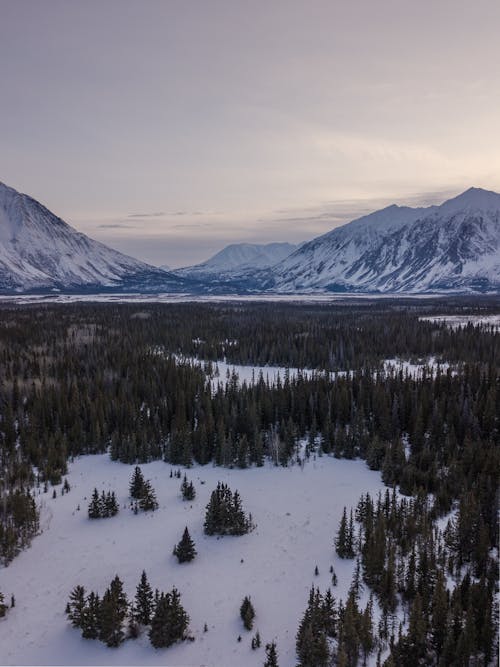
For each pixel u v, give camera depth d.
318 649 35.66
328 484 69.38
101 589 46.28
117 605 40.97
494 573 44.56
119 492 67.75
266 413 94.88
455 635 36.03
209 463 79.19
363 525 55.53
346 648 36.06
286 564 49.81
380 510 55.66
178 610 40.16
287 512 60.97
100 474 74.88
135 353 143.12
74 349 152.12
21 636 40.53
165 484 70.38
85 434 87.81
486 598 38.28
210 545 53.66
